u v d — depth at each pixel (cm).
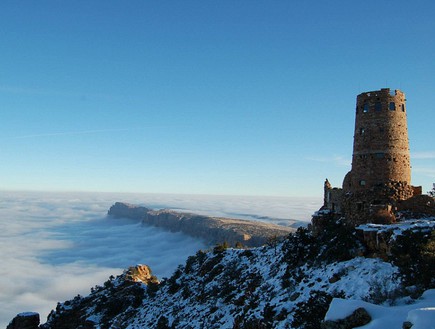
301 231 5316
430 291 2636
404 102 5134
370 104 5106
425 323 1820
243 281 5147
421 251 3005
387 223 4419
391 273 3127
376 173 4969
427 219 4528
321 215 5225
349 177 5419
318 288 3478
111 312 7594
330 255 4031
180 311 5578
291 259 4575
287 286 3972
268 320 3288
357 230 4050
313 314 2827
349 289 3127
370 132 5059
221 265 6378
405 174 4981
